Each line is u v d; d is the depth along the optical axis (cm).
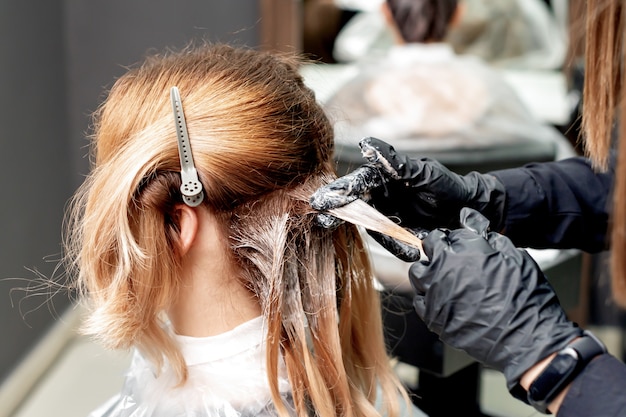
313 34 179
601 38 60
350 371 72
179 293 64
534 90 177
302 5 179
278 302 62
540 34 173
